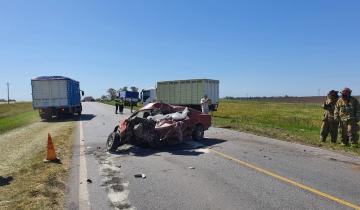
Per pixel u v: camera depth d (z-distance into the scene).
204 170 9.99
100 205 7.16
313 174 9.27
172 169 10.27
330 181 8.55
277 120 30.23
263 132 19.09
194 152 13.01
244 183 8.52
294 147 13.77
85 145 15.42
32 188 8.34
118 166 10.84
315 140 15.81
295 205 6.84
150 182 8.86
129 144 15.20
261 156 11.88
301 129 22.75
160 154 12.88
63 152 13.66
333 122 14.96
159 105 15.42
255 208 6.73
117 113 43.12
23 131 23.02
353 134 13.98
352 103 13.98
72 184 8.79
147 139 13.63
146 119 13.70
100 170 10.34
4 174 10.23
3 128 25.83
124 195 7.80
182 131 14.55
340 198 7.23
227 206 6.89
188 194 7.75
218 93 40.41
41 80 33.78
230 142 15.30
